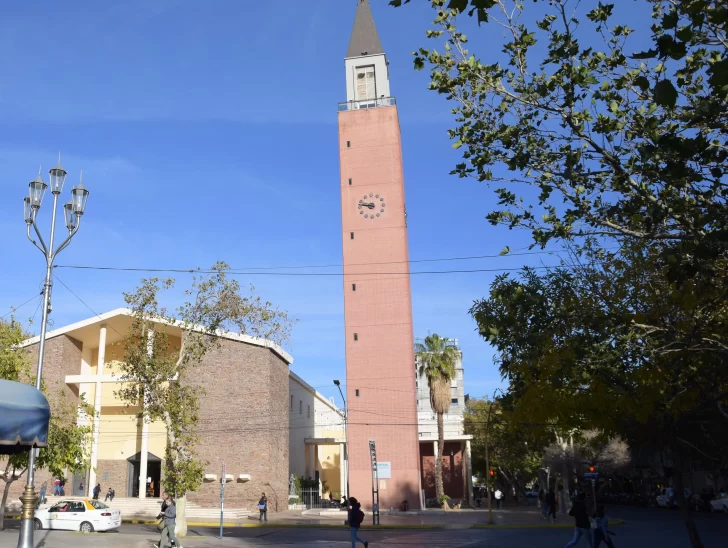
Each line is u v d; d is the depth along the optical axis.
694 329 11.73
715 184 9.27
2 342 27.33
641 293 13.46
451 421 74.75
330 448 78.25
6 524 32.03
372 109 58.28
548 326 13.86
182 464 29.62
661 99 6.41
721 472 49.16
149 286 30.75
